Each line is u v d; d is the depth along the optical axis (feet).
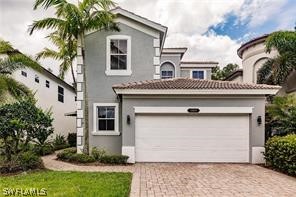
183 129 50.98
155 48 58.90
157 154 50.60
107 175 37.29
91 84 57.77
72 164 47.62
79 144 56.70
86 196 26.91
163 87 50.01
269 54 76.43
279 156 42.04
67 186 30.63
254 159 49.34
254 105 50.31
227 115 50.93
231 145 50.55
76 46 62.08
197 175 38.86
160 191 30.22
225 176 38.29
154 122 51.06
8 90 56.75
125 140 50.14
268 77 71.20
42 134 43.93
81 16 50.62
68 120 102.47
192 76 97.09
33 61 60.44
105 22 51.47
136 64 58.54
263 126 49.96
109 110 57.88
